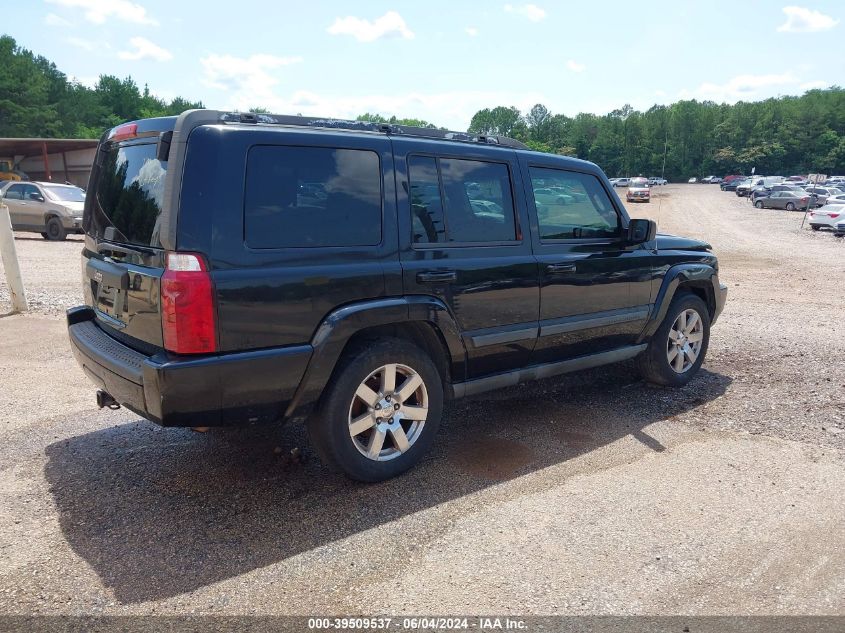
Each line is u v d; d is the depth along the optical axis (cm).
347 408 336
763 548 297
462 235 383
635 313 485
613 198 485
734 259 1767
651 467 385
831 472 380
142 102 11812
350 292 329
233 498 340
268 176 308
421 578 271
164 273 285
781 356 646
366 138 348
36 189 1716
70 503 332
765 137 14162
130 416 458
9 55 8012
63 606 250
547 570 278
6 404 474
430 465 385
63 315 764
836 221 2748
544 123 16688
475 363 396
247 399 304
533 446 416
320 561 283
